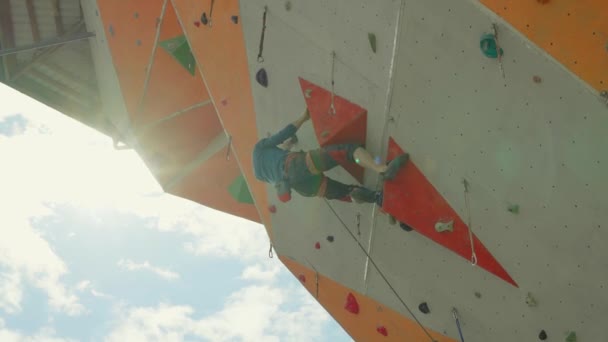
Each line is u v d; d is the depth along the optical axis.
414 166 6.58
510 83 5.62
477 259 6.52
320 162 6.79
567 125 5.45
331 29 6.71
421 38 6.00
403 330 7.71
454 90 6.00
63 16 11.74
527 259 6.20
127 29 10.00
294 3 6.98
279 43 7.30
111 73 10.94
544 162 5.69
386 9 6.17
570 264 5.94
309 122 7.42
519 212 6.02
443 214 6.54
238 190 10.45
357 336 8.30
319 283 8.49
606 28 4.98
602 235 5.64
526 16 5.29
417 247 7.05
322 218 7.87
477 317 6.93
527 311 6.46
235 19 7.68
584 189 5.56
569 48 5.15
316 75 7.06
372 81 6.55
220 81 8.23
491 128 5.90
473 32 5.66
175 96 10.23
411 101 6.33
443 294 7.11
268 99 7.71
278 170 7.05
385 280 7.59
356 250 7.72
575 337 6.23
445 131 6.22
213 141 10.67
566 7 5.12
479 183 6.17
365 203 7.27
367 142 6.93
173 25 9.42
